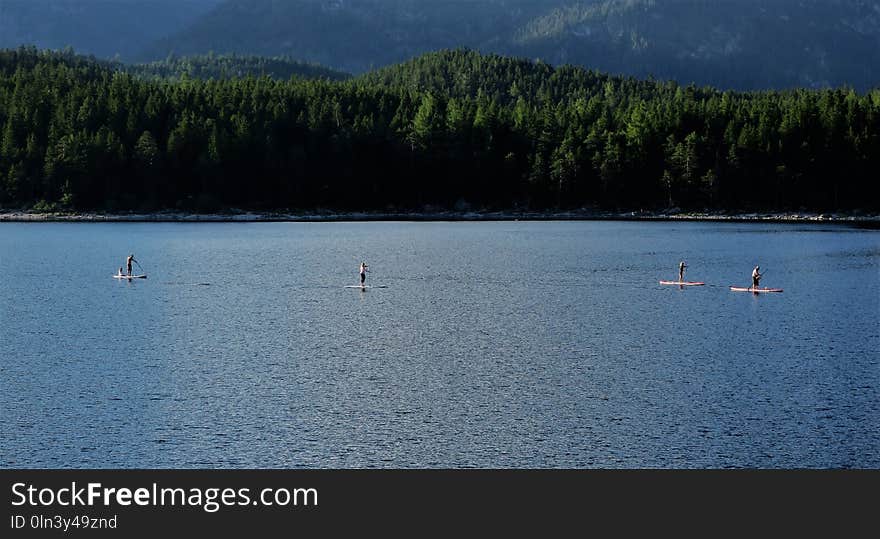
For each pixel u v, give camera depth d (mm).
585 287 108188
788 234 186250
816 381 59594
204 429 49844
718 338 74875
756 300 97500
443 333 77000
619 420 51375
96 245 165500
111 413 52531
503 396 56031
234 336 75562
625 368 63375
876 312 88938
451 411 52969
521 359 66375
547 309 90625
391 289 106250
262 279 115875
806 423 50812
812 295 101250
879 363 64938
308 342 72938
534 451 47062
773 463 45562
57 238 181375
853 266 129375
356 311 89125
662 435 49000
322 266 130625
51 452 46688
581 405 54188
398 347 70812
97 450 46969
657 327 80250
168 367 63594
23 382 59250
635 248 157625
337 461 45906
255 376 61000
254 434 49156
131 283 112125
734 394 56500
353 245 165625
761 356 67438
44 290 105562
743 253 148500
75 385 58531
